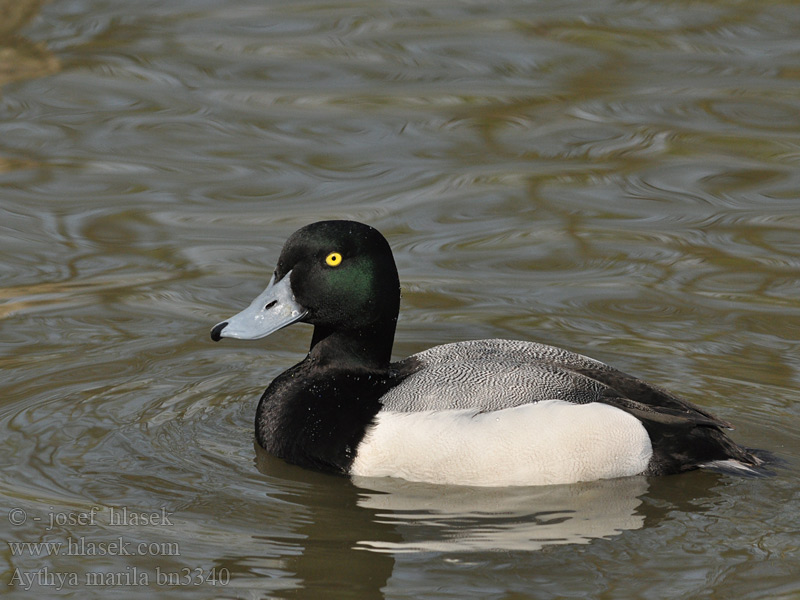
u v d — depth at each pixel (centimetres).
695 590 725
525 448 840
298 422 892
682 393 994
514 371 885
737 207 1401
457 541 786
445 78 1773
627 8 2062
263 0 2116
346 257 911
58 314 1150
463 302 1188
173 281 1227
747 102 1684
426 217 1374
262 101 1694
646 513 817
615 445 848
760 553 766
